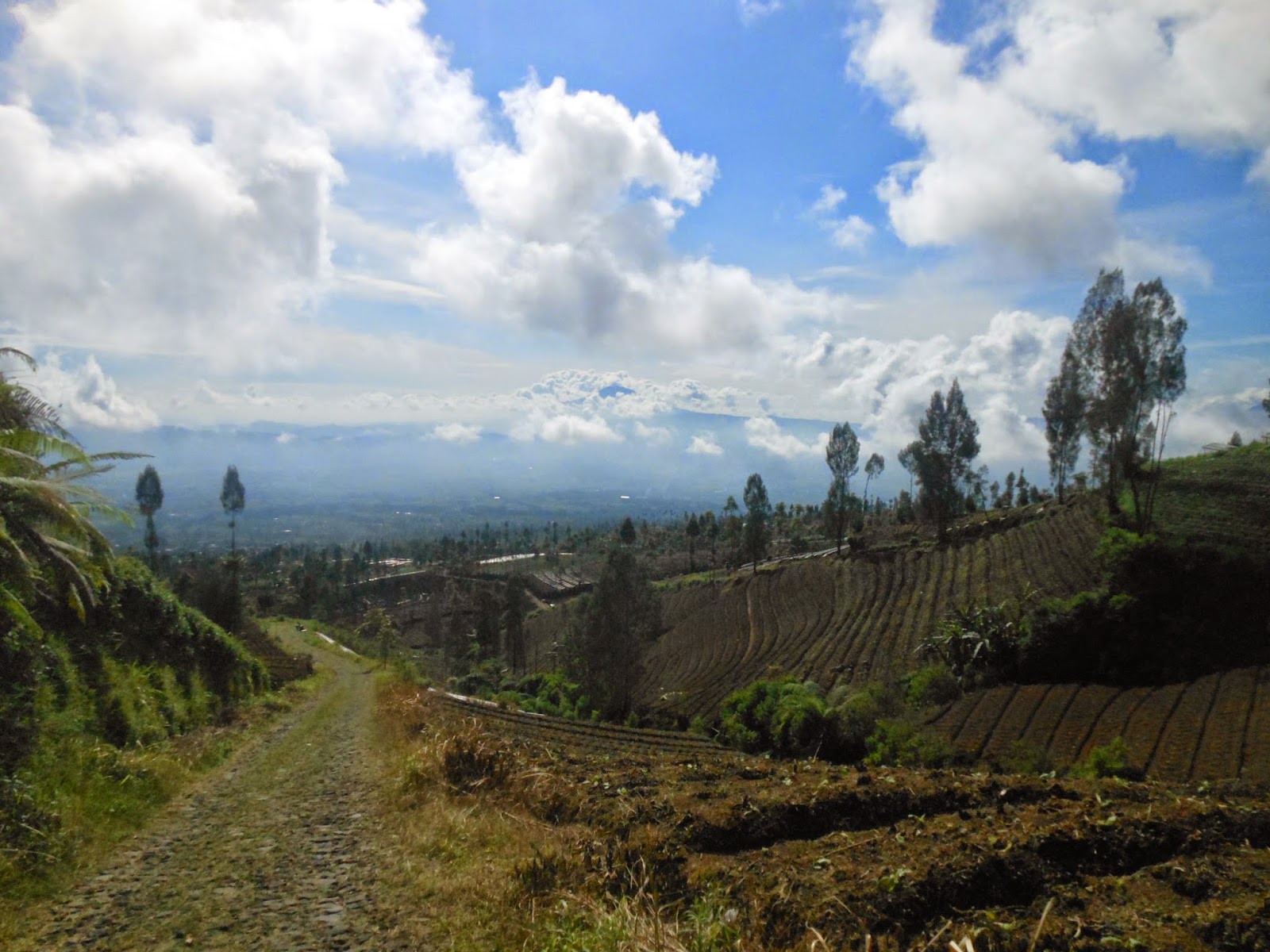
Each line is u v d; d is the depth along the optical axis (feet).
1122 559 147.02
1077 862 21.72
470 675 220.43
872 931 18.62
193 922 21.67
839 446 292.40
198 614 82.33
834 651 192.03
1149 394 177.06
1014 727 114.42
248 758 50.21
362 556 538.47
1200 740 97.60
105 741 42.16
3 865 23.76
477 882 23.07
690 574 372.99
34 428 39.29
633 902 19.76
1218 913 17.48
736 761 45.14
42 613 46.42
